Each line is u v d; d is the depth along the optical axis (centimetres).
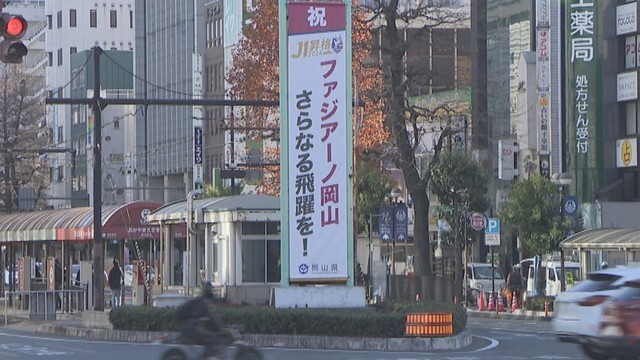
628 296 3322
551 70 9538
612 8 9294
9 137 12250
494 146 10475
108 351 4278
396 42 7512
